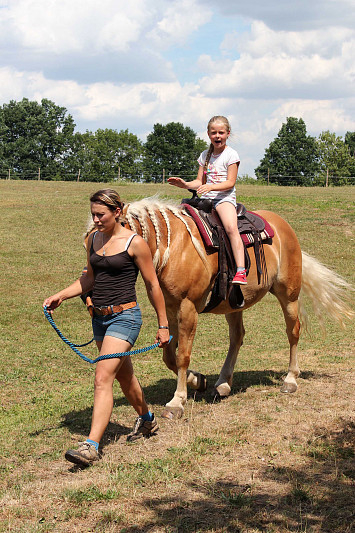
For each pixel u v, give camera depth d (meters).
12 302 11.45
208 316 11.18
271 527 3.43
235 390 6.48
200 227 5.64
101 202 4.34
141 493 3.89
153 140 74.38
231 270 5.79
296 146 73.25
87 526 3.49
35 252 16.28
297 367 6.58
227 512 3.62
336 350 8.48
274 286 6.64
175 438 4.94
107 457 4.53
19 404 6.00
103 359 4.36
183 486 3.99
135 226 5.27
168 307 5.64
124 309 4.45
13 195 27.73
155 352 8.48
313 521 3.51
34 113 71.50
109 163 73.12
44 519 3.57
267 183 50.31
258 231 6.13
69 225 20.17
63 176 70.19
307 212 22.30
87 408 5.81
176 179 5.84
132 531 3.43
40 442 4.88
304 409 5.70
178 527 3.45
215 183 5.80
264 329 9.98
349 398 6.05
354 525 3.46
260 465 4.34
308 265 6.96
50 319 4.63
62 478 4.18
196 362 7.89
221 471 4.23
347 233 19.02
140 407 4.87
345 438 4.86
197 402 6.00
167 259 5.37
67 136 72.62
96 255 4.47
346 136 85.88
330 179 71.44
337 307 7.00
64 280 13.48
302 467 4.30
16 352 8.24
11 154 69.50
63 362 7.79
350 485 3.98
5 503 3.77
